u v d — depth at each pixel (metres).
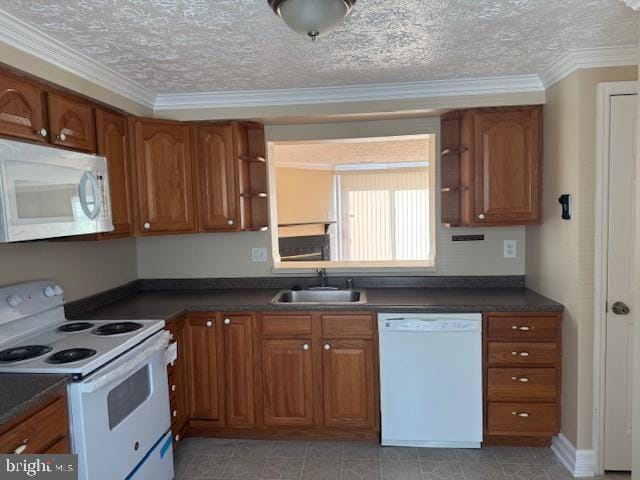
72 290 2.53
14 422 1.36
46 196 1.76
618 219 2.24
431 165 3.12
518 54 2.23
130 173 2.61
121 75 2.44
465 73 2.54
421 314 2.53
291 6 1.37
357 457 2.56
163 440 2.23
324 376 2.65
